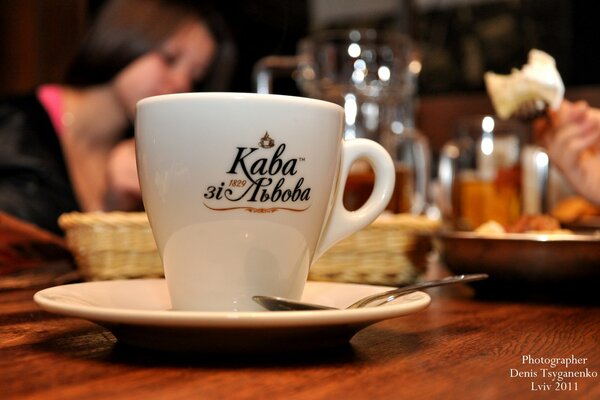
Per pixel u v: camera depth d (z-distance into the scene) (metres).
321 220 0.47
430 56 2.18
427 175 1.39
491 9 2.08
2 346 0.39
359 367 0.35
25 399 0.28
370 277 0.79
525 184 1.17
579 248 0.62
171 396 0.29
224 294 0.44
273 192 0.42
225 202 0.42
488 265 0.65
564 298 0.67
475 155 1.12
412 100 1.56
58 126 1.62
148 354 0.37
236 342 0.35
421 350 0.39
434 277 0.90
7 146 1.49
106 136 1.70
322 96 1.35
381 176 0.52
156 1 1.69
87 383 0.31
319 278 0.79
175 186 0.42
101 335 0.43
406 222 0.78
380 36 1.34
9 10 2.87
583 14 1.94
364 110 1.30
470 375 0.33
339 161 0.47
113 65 1.66
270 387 0.30
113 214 0.79
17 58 2.87
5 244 0.88
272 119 0.42
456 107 1.98
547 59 0.77
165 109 0.42
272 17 2.00
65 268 0.89
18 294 0.67
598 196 0.78
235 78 1.99
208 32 1.79
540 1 2.01
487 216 1.08
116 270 0.77
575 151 0.77
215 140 0.41
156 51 1.69
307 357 0.37
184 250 0.44
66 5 2.75
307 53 1.39
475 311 0.57
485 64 2.10
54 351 0.38
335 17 2.29
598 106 1.77
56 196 1.49
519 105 0.76
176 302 0.45
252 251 0.43
